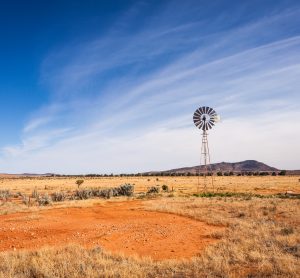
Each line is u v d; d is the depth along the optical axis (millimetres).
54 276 10227
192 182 97688
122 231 18953
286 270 10750
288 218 22625
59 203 36250
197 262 12102
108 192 46375
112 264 11602
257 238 15938
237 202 32188
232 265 11625
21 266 11219
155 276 10633
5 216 26203
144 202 34344
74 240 16625
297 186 71688
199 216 23703
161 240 16672
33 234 18141
